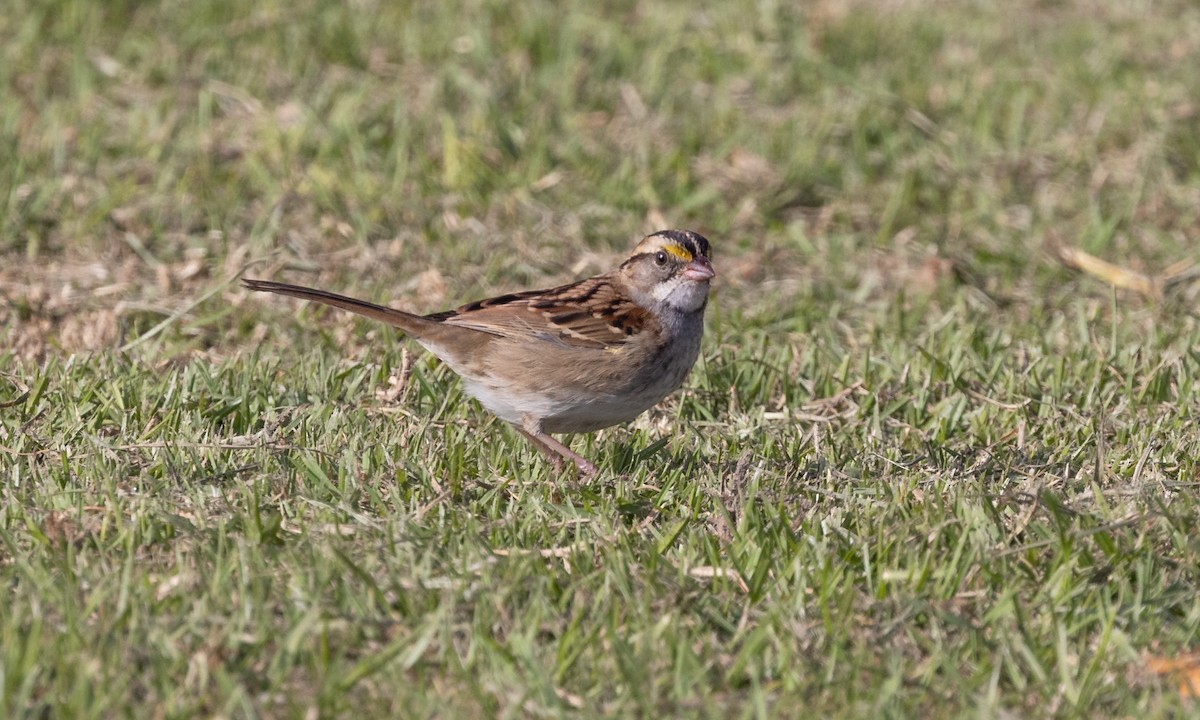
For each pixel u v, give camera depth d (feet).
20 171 50.55
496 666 24.13
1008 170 55.98
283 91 59.72
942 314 45.06
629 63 62.80
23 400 34.37
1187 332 42.70
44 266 46.01
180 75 59.77
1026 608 26.68
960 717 23.45
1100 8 72.54
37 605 24.64
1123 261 49.57
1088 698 24.03
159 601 25.57
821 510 30.32
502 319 32.78
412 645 24.49
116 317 41.91
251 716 22.74
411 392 36.60
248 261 46.26
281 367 38.58
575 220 51.06
